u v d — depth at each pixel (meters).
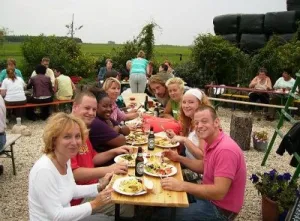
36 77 8.26
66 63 12.79
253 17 12.59
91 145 3.12
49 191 2.04
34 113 8.50
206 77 12.12
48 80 8.34
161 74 5.37
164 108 5.32
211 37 11.96
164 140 3.66
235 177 2.62
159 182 2.61
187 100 3.64
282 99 9.22
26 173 5.04
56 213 2.05
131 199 2.28
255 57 11.59
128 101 6.64
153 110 5.56
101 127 3.25
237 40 13.23
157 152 3.33
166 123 4.21
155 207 3.09
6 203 4.06
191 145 3.39
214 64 11.89
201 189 2.49
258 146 6.63
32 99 8.29
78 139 2.16
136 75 9.06
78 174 2.67
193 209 2.75
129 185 2.40
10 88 7.80
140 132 4.06
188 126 3.89
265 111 9.88
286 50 10.13
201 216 2.70
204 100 3.68
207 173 2.76
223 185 2.51
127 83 10.76
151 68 11.11
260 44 12.53
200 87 12.30
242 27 12.88
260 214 4.05
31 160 5.61
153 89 5.30
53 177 2.08
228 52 11.70
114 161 3.17
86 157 2.86
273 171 3.92
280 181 3.76
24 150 6.12
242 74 11.92
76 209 2.14
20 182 4.70
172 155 3.15
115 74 6.63
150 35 14.87
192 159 3.22
